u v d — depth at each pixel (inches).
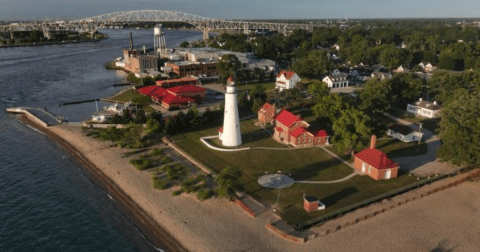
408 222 2479.1
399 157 3518.7
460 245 2252.7
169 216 2576.3
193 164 3410.4
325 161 3437.5
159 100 5511.8
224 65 7135.8
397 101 5285.4
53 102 5772.6
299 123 3873.0
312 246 2226.9
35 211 2716.5
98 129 4407.0
